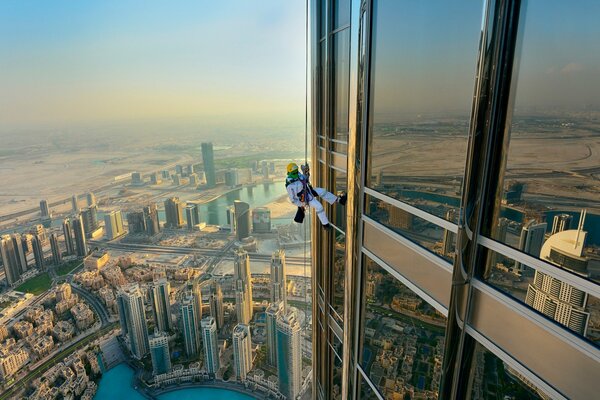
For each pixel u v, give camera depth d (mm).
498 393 2785
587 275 2133
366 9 4391
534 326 2422
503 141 2539
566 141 2141
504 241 2645
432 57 3348
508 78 2457
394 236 4191
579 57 2061
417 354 3916
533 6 2258
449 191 3252
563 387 2275
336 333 7711
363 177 4875
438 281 3459
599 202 2027
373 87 4574
